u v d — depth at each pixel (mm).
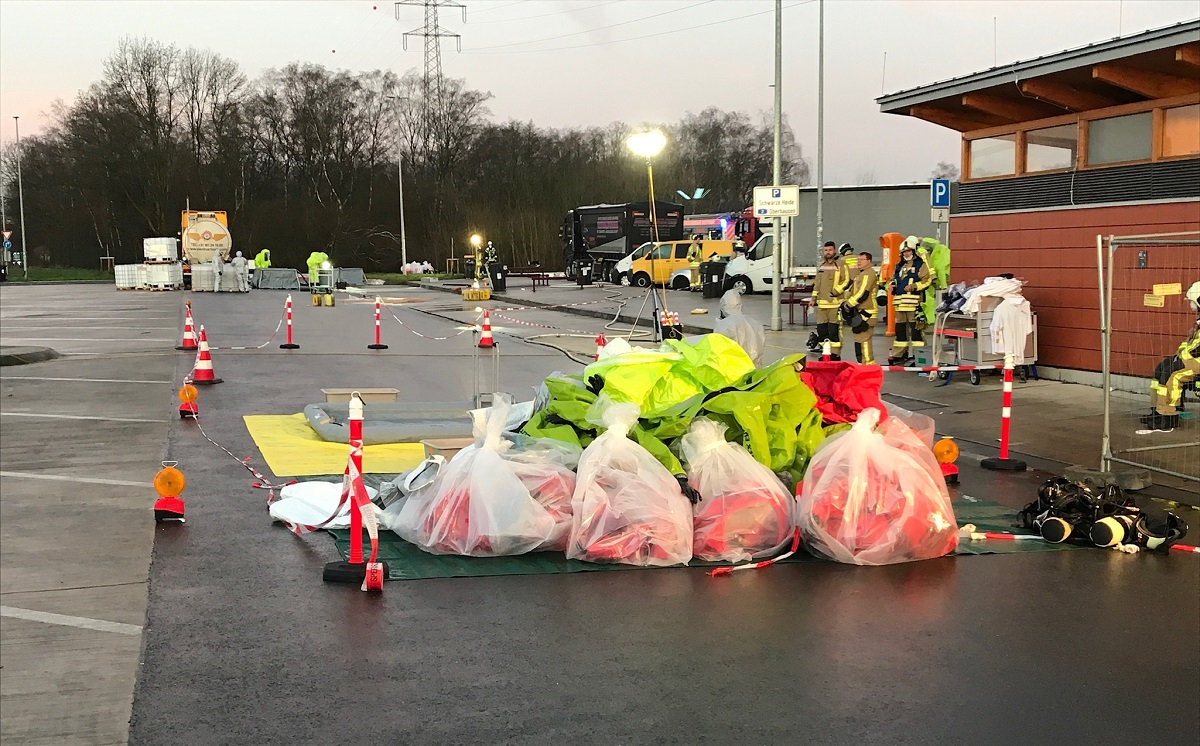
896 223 35156
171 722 4012
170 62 75312
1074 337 13453
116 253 78750
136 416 11391
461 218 75000
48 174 80125
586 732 3971
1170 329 11977
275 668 4559
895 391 13359
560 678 4492
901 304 15109
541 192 73562
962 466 9219
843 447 6469
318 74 81812
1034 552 6605
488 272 40969
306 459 9156
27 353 16469
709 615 5332
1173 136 12078
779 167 21375
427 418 11203
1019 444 10016
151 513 7238
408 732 3953
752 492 6383
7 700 4199
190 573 5914
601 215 45438
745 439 6848
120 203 75938
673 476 6492
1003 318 13391
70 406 12055
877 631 5129
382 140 83938
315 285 34469
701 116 93062
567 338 21078
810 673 4578
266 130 81375
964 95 14055
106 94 74000
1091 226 13062
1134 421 11008
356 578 5754
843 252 17703
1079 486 6945
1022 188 14164
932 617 5348
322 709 4148
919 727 4043
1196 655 4852
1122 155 12750
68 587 5645
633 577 5957
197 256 46719
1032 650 4891
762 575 6035
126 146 73812
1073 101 13047
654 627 5145
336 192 82062
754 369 7797
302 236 76625
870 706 4234
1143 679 4555
